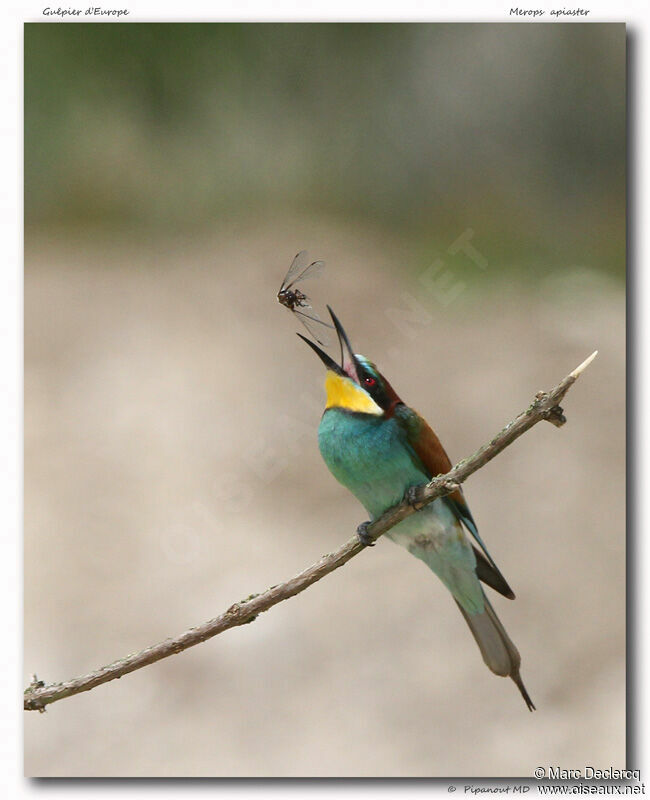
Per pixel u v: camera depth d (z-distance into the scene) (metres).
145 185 17.83
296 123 17.53
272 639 9.59
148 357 13.91
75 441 12.27
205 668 9.34
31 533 10.76
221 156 17.53
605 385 12.78
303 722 8.72
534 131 18.00
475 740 8.42
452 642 9.50
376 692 9.01
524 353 13.41
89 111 16.44
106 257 17.02
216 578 10.34
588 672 8.95
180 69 15.95
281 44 16.58
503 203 17.47
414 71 17.70
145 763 8.35
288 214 17.56
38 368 13.71
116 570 10.48
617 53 17.77
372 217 17.58
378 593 10.14
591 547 10.30
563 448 11.79
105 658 9.45
